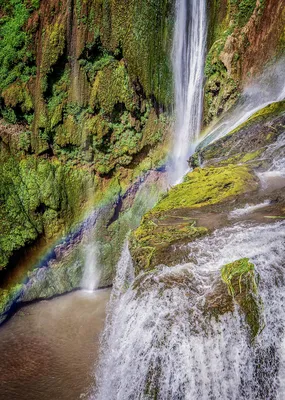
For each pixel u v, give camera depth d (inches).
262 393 165.9
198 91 511.2
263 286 176.1
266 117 342.0
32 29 512.7
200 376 167.9
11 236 513.3
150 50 526.6
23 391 359.9
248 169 294.5
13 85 522.9
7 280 506.0
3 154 526.0
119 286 254.1
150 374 178.4
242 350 167.0
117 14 513.7
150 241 227.6
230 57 467.8
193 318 175.5
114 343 210.8
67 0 505.7
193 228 231.9
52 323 474.0
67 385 364.2
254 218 231.9
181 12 515.2
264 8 446.9
